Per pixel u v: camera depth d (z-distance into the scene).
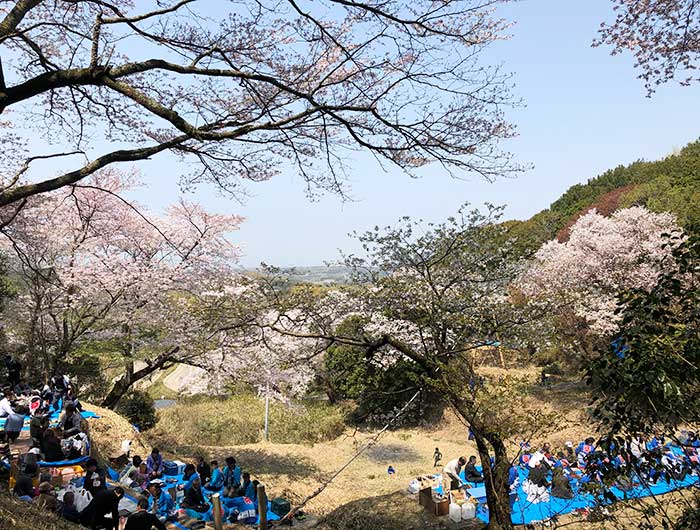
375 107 6.03
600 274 19.95
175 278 15.06
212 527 10.69
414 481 12.53
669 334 4.05
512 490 10.02
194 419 21.92
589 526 8.02
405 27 6.05
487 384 8.09
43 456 10.57
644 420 4.36
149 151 5.91
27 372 17.98
